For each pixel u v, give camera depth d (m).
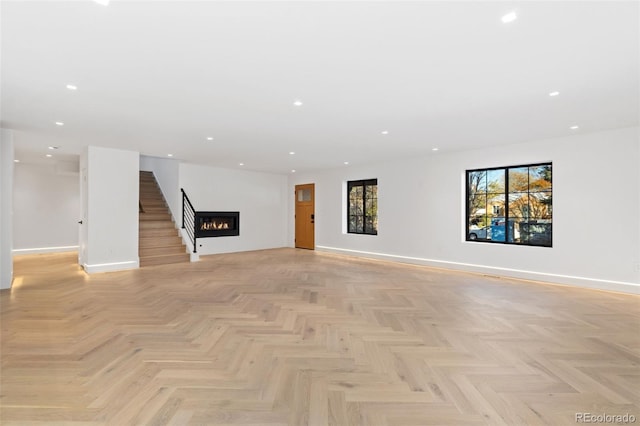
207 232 8.18
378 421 1.70
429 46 2.30
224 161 7.52
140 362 2.33
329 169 8.66
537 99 3.35
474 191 6.15
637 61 2.52
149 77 2.82
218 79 2.87
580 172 4.80
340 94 3.23
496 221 5.86
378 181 7.53
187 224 7.74
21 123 4.28
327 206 8.73
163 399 1.88
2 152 4.53
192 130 4.64
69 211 8.61
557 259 5.01
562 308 3.68
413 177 6.88
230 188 8.66
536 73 2.74
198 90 3.12
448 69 2.67
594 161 4.69
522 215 5.57
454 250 6.21
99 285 4.73
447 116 3.94
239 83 2.95
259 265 6.60
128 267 6.08
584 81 2.90
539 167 5.39
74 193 8.68
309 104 3.52
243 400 1.88
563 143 4.96
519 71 2.70
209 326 3.07
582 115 3.88
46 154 6.62
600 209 4.64
